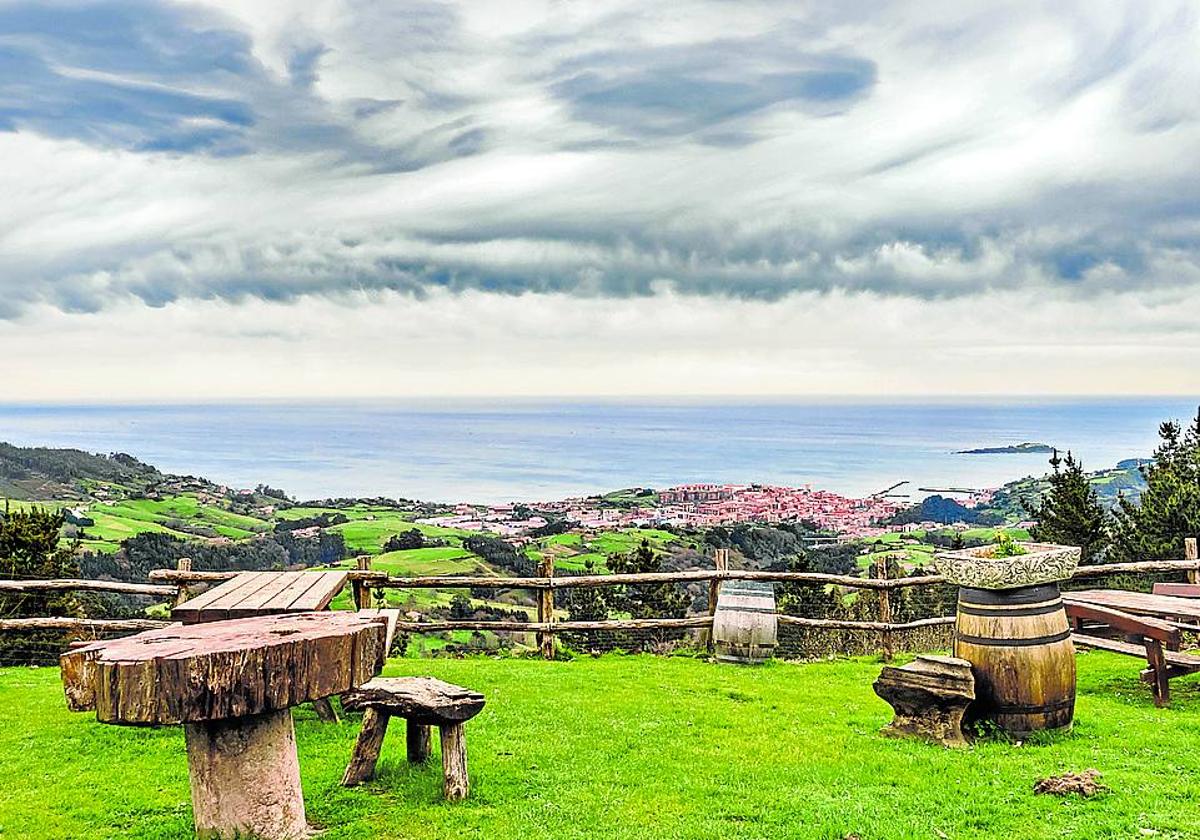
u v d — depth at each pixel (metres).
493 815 6.16
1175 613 9.90
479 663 12.38
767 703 9.87
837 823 6.01
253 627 5.71
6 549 20.28
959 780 6.93
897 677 8.25
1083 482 23.05
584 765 7.39
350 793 6.46
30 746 7.79
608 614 19.53
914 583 13.41
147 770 7.13
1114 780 6.77
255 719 5.41
